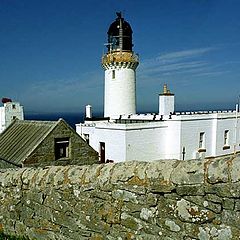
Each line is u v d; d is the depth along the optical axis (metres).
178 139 33.31
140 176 5.59
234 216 4.59
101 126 32.44
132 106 44.44
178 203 5.14
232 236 4.61
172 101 37.59
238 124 40.41
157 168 5.46
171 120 33.31
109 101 44.69
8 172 8.25
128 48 43.69
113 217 5.94
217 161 4.88
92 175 6.31
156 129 32.59
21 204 7.64
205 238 4.85
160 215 5.34
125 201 5.78
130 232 5.72
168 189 5.20
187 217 5.03
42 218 7.17
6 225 8.04
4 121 28.33
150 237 5.46
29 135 18.78
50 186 6.98
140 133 31.33
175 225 5.17
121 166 6.02
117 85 43.84
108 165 6.29
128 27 43.75
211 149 37.03
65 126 18.31
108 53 44.03
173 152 33.50
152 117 36.25
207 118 36.16
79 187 6.45
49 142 17.59
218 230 4.73
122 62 42.81
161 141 33.31
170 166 5.34
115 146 31.06
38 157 17.20
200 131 35.41
